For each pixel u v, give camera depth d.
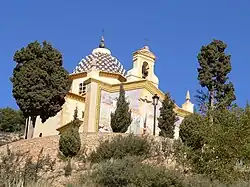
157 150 38.38
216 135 36.75
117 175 30.97
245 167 34.97
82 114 59.22
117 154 37.03
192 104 64.00
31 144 40.22
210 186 31.73
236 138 36.38
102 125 54.31
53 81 50.69
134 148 37.66
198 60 54.97
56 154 38.59
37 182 27.64
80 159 37.66
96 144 39.38
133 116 56.59
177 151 38.16
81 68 64.81
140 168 31.64
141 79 60.06
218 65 54.00
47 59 51.34
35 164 36.59
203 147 37.69
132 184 30.41
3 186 25.55
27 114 50.38
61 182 34.66
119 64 65.56
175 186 30.84
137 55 62.28
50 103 50.53
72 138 38.34
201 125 38.59
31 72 49.94
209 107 44.16
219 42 55.16
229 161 35.53
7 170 34.00
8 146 40.91
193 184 31.48
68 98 59.31
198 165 36.19
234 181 33.03
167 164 37.44
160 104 58.88
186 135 39.31
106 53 66.31
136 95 57.59
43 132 58.38
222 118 38.44
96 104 54.75
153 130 52.19
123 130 46.91
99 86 55.69
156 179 30.69
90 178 32.12
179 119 60.22
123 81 61.81
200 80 53.69
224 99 50.53
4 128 85.81
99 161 36.78
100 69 62.97
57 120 58.09
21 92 49.59
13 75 50.84
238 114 38.59
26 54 50.81
